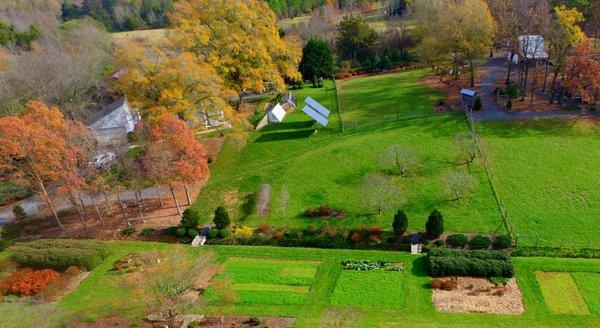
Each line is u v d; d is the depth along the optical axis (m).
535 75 64.62
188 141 47.78
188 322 35.75
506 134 56.84
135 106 59.03
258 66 65.88
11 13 119.94
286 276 40.25
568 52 67.44
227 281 38.94
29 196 58.56
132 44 64.12
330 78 90.50
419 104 69.19
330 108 73.25
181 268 35.09
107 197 52.34
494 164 51.75
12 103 70.12
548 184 48.03
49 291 40.09
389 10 115.75
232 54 63.91
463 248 41.50
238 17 64.12
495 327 33.44
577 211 44.25
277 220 47.97
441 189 48.94
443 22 71.50
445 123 61.00
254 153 61.41
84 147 48.81
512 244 41.19
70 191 46.78
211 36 63.12
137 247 45.81
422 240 42.75
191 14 65.25
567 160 51.28
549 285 36.78
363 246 43.31
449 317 34.62
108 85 86.75
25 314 37.81
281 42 70.44
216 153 62.19
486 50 71.50
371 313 35.56
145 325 36.09
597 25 78.94
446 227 44.00
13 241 49.25
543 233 42.12
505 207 45.53
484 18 68.56
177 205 51.38
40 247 45.22
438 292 36.97
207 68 58.47
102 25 124.75
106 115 69.31
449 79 78.25
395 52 94.94
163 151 46.78
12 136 43.78
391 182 50.84
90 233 49.12
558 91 66.00
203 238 46.38
